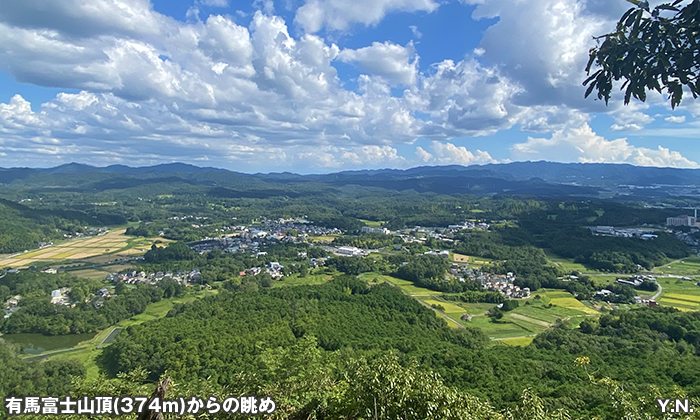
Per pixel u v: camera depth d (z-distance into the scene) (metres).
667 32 8.17
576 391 39.56
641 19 8.48
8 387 50.50
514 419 19.41
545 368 50.53
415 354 55.56
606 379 19.44
